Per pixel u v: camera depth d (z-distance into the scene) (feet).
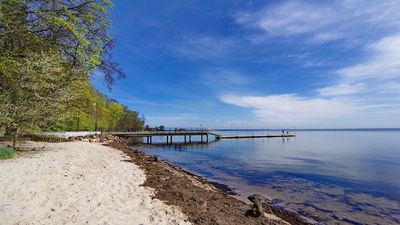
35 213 11.60
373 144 148.56
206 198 19.94
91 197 15.53
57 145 51.42
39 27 32.42
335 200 27.43
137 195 17.34
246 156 76.95
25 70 28.94
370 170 50.06
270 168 50.96
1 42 31.07
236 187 32.27
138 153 56.70
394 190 32.71
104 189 17.95
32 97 31.73
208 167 51.93
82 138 81.20
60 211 12.38
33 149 38.45
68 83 38.27
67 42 35.19
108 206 14.07
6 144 39.91
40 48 33.76
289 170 48.49
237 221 14.25
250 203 23.22
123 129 204.13
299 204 25.32
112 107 195.83
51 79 33.86
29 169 21.91
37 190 15.40
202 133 166.09
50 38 33.88
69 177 20.45
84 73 40.50
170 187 21.36
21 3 28.91
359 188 33.73
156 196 17.66
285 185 34.55
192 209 15.25
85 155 38.50
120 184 20.34
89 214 12.38
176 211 14.33
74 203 13.93
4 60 28.27
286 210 22.93
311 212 22.88
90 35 37.63
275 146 130.21
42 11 30.12
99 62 39.99
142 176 25.63
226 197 23.66
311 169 50.31
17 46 33.12
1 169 20.86
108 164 31.63
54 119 36.78
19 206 12.18
